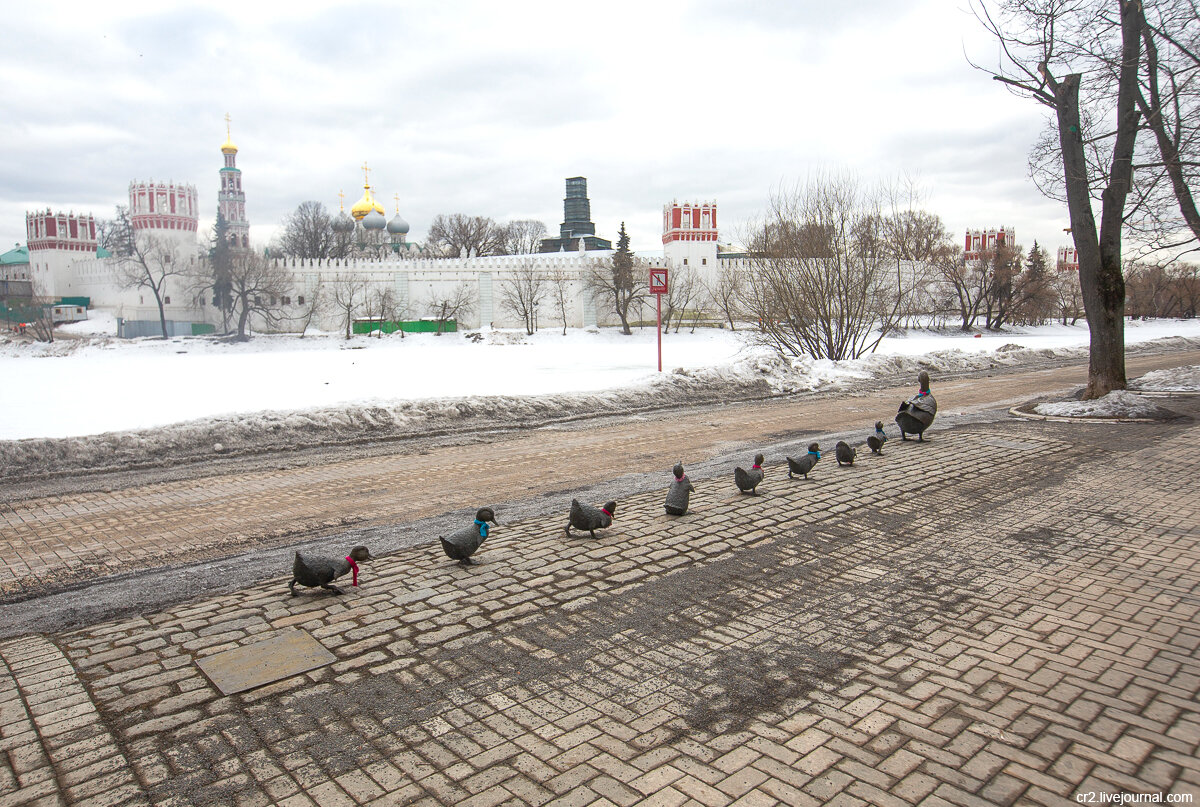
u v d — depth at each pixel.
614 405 17.19
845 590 5.80
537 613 5.38
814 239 27.75
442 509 8.38
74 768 3.51
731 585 5.92
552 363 32.62
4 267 102.44
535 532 7.39
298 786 3.37
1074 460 10.49
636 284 76.44
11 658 4.70
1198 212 17.41
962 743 3.67
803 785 3.33
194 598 5.74
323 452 11.95
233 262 72.56
